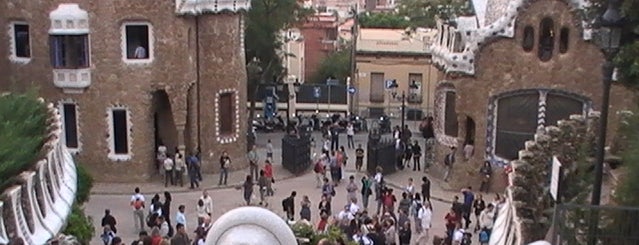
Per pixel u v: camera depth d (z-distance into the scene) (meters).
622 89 39.41
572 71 40.97
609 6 16.30
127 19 42.91
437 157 46.88
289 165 47.09
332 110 69.75
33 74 43.78
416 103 69.38
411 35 69.56
